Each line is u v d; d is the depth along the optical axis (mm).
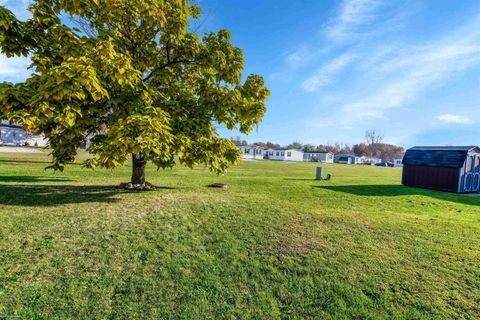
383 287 3143
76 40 5164
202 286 3020
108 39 5035
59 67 4234
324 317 2635
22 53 5367
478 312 2738
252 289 3025
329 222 5746
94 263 3305
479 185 15266
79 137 6145
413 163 16938
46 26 5605
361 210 7539
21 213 4887
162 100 6816
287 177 18266
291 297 2920
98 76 4898
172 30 6441
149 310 2584
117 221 4824
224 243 4211
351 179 19938
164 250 3812
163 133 5207
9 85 4707
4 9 4781
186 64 7871
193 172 17719
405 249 4312
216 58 6984
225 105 6578
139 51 7172
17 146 38406
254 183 12945
